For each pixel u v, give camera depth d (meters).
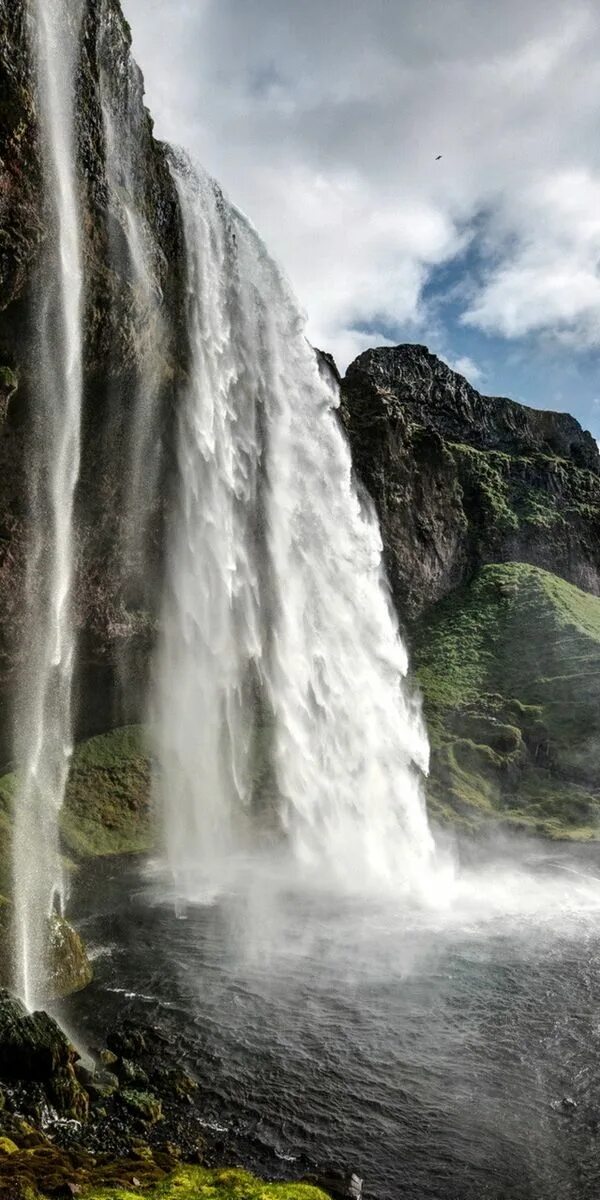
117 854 34.66
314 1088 16.95
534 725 53.75
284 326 47.81
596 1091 17.23
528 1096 16.97
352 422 66.19
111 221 29.45
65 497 31.36
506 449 100.44
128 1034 18.48
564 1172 14.45
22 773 33.44
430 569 72.12
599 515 93.75
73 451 30.91
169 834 37.97
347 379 71.06
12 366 26.58
